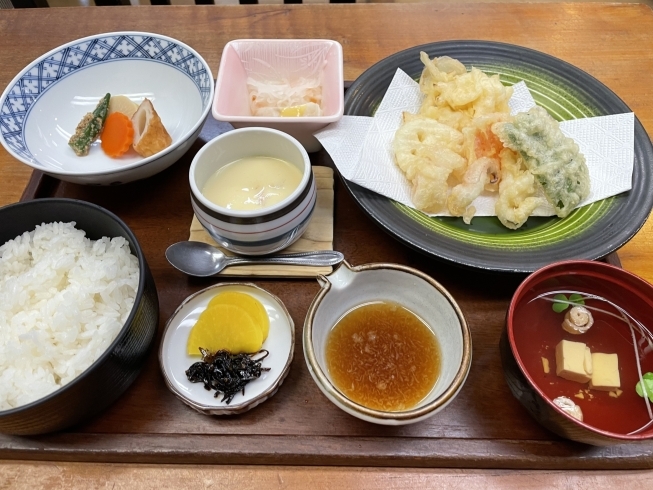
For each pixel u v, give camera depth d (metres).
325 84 0.48
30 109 0.46
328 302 0.33
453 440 0.31
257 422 0.32
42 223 0.36
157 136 0.44
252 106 0.49
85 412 0.30
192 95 0.48
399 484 0.30
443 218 0.41
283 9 0.61
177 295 0.38
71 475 0.31
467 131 0.43
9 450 0.31
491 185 0.43
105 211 0.34
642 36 0.57
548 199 0.41
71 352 0.32
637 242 0.40
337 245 0.41
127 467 0.31
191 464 0.31
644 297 0.31
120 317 0.33
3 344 0.31
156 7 0.61
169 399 0.33
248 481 0.30
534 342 0.33
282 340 0.34
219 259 0.39
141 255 0.32
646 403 0.30
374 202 0.39
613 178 0.42
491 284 0.38
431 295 0.33
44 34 0.58
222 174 0.40
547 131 0.42
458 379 0.28
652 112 0.49
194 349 0.34
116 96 0.47
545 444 0.31
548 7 0.61
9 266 0.35
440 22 0.59
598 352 0.33
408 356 0.33
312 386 0.33
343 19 0.60
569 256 0.36
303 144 0.45
